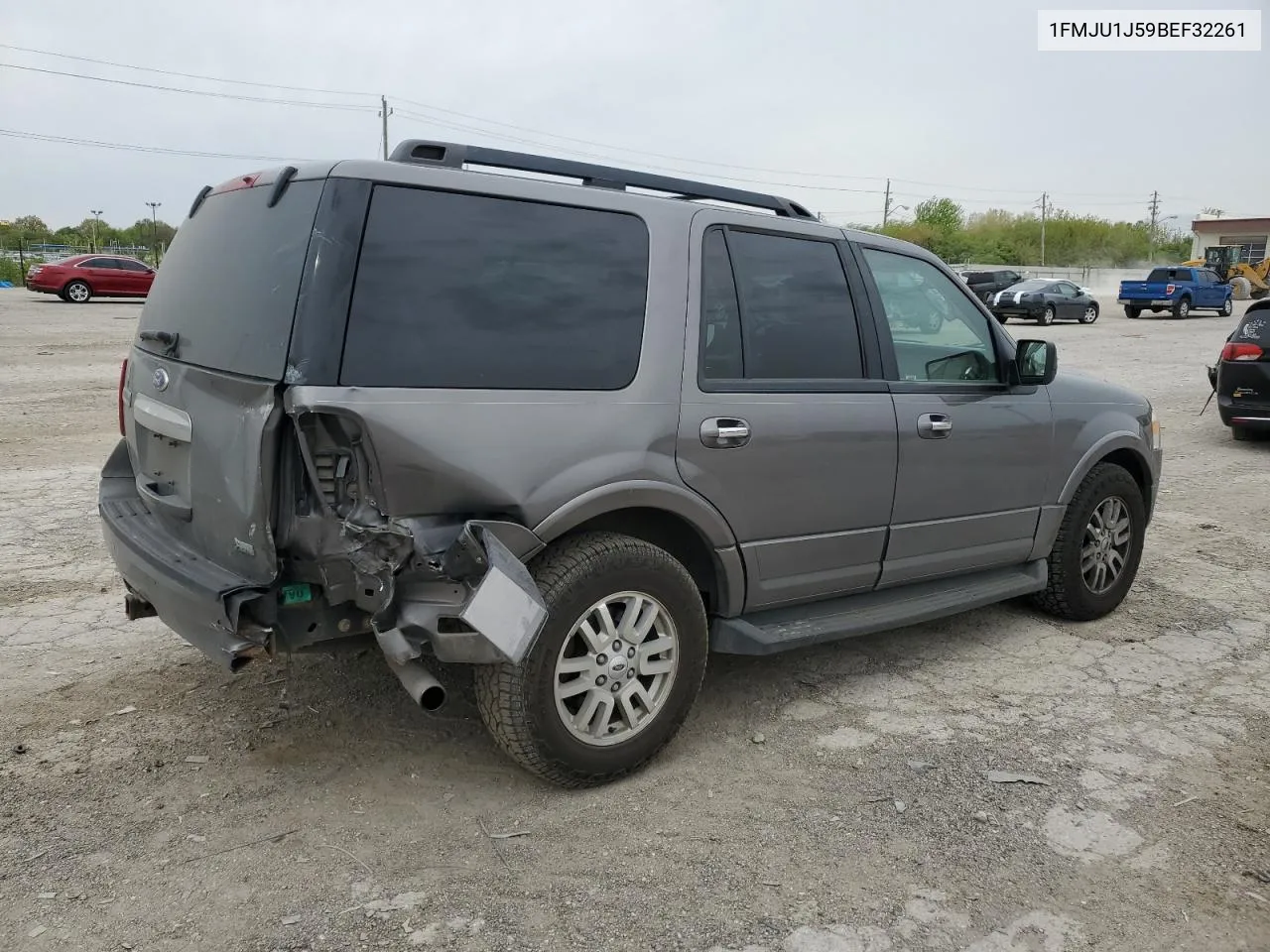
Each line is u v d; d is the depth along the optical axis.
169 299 3.72
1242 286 43.94
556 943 2.69
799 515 4.00
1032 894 2.95
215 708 4.04
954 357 4.68
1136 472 5.72
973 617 5.45
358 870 3.00
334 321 2.91
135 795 3.38
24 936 2.67
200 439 3.22
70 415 11.28
